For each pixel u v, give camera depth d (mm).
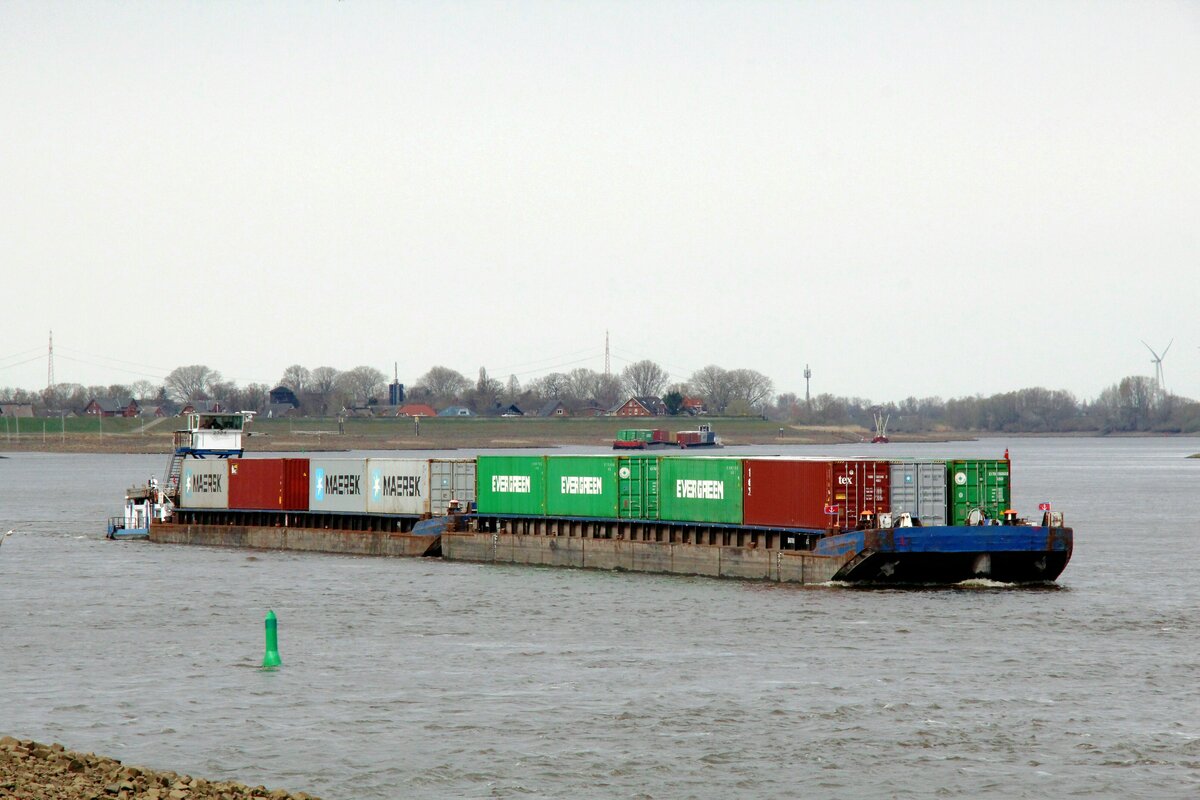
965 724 161000
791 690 177500
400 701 173250
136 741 156125
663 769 145125
